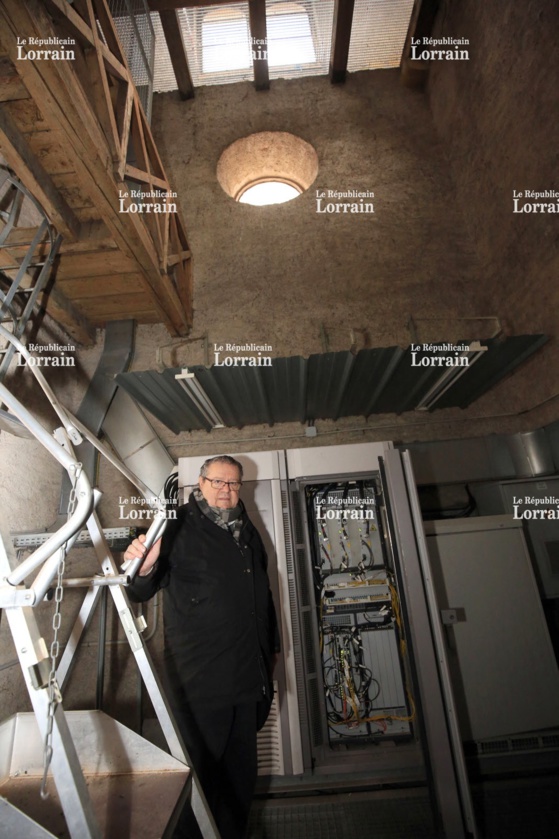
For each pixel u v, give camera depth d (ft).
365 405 11.47
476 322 12.59
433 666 6.79
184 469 9.29
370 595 9.15
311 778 7.93
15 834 2.73
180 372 8.75
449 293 13.01
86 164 6.55
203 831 3.95
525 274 10.90
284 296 13.11
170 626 5.96
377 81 16.33
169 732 4.18
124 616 4.32
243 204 14.47
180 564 6.13
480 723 7.88
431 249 13.58
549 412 10.62
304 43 16.03
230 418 11.60
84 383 11.53
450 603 8.54
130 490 10.91
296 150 15.99
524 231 10.79
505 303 11.92
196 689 5.57
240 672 5.69
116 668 9.72
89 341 11.65
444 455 11.33
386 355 8.77
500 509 10.29
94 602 5.57
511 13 10.59
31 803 4.11
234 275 13.42
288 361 8.77
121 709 9.41
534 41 9.78
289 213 14.28
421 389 10.86
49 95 5.46
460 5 13.33
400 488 7.69
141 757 4.16
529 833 6.29
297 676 8.27
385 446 9.47
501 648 8.28
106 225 7.73
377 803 7.27
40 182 7.00
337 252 13.64
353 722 8.60
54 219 7.61
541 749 7.92
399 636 8.95
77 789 2.70
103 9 7.29
